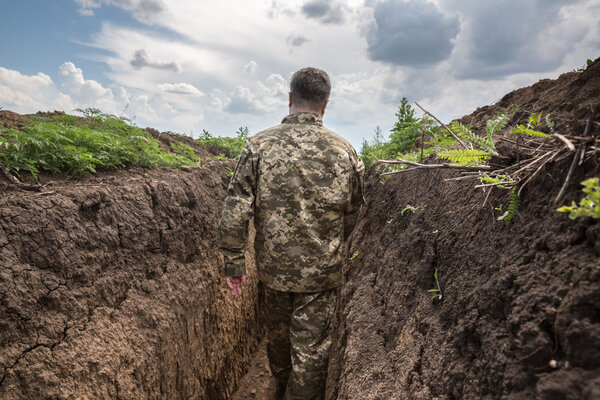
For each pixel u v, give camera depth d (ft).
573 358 2.81
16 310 5.54
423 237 6.65
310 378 6.98
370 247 10.37
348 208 8.18
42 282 6.00
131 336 6.98
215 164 14.69
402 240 7.69
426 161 8.94
